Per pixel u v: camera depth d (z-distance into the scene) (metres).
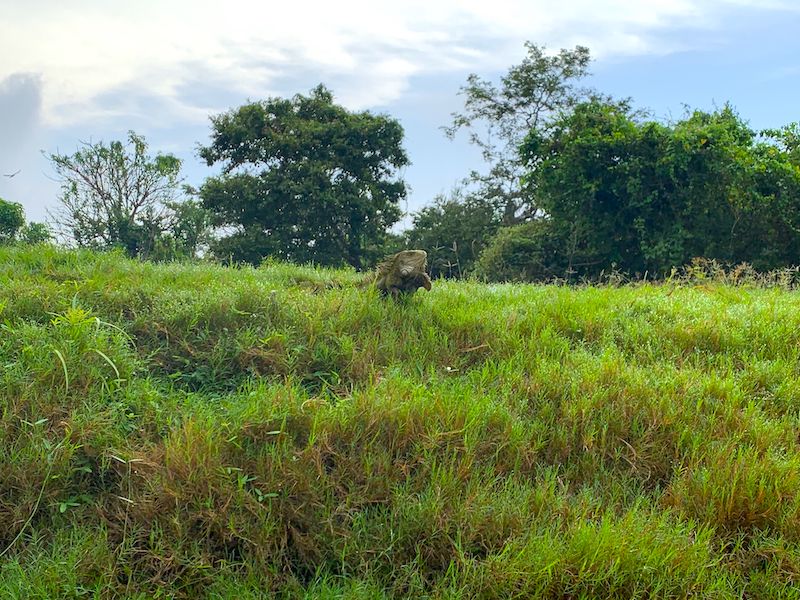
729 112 18.08
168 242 31.11
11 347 4.67
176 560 3.39
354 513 3.74
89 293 6.10
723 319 6.72
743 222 16.56
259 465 3.85
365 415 4.32
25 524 3.54
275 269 9.12
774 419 4.88
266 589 3.35
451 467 3.96
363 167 27.83
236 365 5.24
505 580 3.31
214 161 27.98
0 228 31.08
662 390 5.06
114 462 3.93
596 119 17.36
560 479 4.19
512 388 5.11
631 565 3.40
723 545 3.67
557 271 18.30
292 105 28.48
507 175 28.47
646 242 16.53
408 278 6.75
